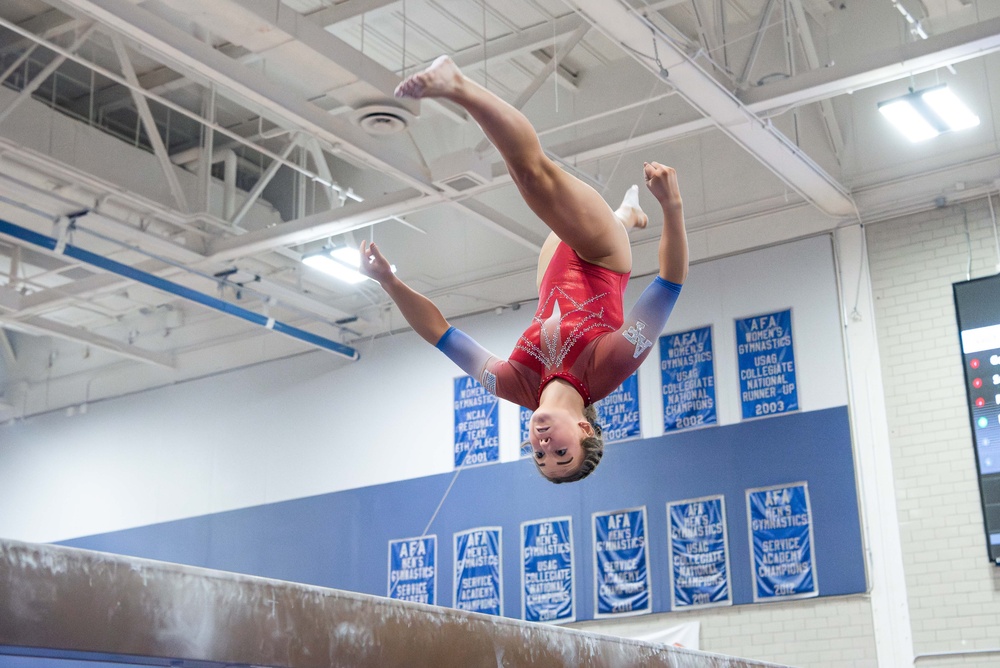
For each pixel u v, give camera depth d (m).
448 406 14.37
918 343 11.49
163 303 16.69
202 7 8.29
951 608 10.73
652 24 9.02
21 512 18.02
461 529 13.77
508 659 3.22
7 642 2.13
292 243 12.80
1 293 14.24
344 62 9.12
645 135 10.80
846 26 11.94
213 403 16.53
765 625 11.57
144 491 16.80
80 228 12.64
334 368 15.55
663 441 12.63
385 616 2.87
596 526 12.80
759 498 11.91
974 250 11.38
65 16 12.05
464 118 14.02
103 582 2.29
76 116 14.08
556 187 3.23
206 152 13.58
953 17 11.28
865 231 12.08
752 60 10.41
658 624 12.14
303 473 15.36
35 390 18.53
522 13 12.16
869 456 11.48
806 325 12.15
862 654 11.02
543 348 3.38
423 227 15.12
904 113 9.98
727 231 12.86
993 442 10.84
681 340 12.83
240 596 2.54
